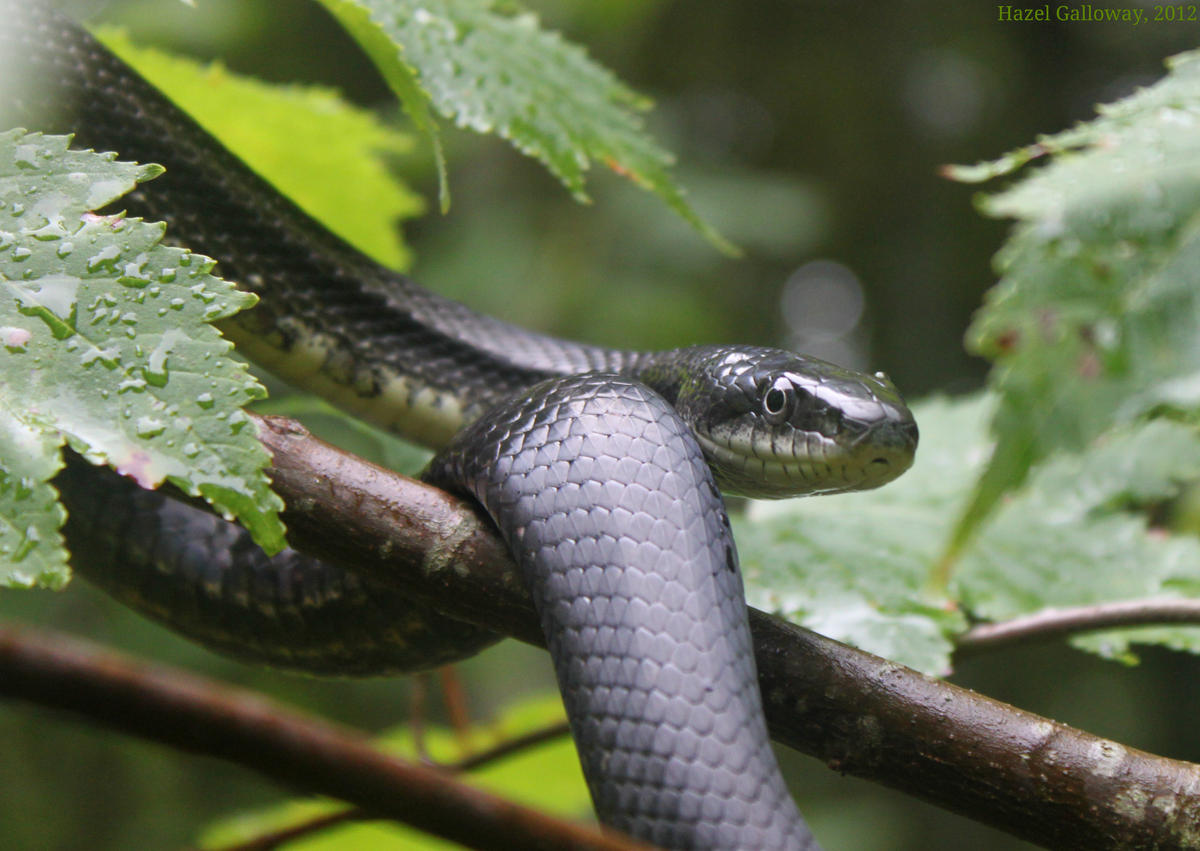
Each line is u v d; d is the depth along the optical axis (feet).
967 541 2.05
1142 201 2.05
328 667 2.26
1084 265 2.05
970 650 2.30
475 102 2.22
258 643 2.26
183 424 2.06
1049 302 2.04
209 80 2.40
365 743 1.82
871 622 2.25
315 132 2.44
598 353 2.46
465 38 2.24
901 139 5.55
